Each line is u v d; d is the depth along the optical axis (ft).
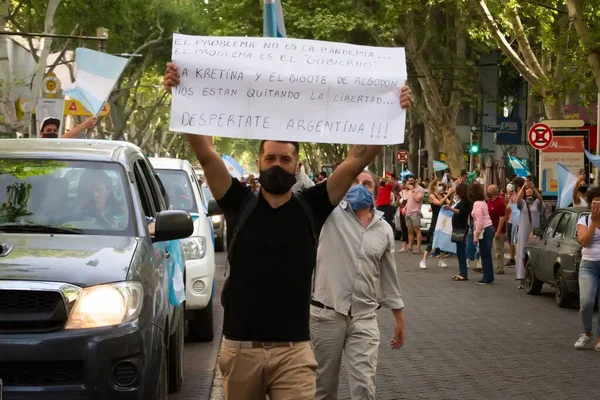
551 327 45.19
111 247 21.59
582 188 64.34
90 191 23.73
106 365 19.29
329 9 137.39
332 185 16.85
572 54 87.51
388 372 33.99
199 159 16.55
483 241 64.23
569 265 51.52
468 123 203.92
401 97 16.48
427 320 47.01
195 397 29.07
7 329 19.26
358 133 16.38
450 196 92.38
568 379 33.01
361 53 16.61
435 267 76.89
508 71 179.11
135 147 28.12
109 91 54.19
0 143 26.08
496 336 42.27
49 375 19.22
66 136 36.86
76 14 137.80
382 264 23.66
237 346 16.71
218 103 16.31
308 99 16.40
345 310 22.52
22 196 23.44
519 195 63.67
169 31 175.73
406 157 176.96
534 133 86.48
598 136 79.87
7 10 118.83
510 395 30.37
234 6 148.56
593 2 80.28
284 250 16.56
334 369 22.81
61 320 19.40
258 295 16.56
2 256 20.40
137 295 20.27
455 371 34.24
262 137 16.31
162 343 21.13
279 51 16.48
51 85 117.60
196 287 38.06
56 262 20.29
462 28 148.15
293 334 16.67
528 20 124.47
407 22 143.74
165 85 16.28
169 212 23.43
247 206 16.65
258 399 17.02
